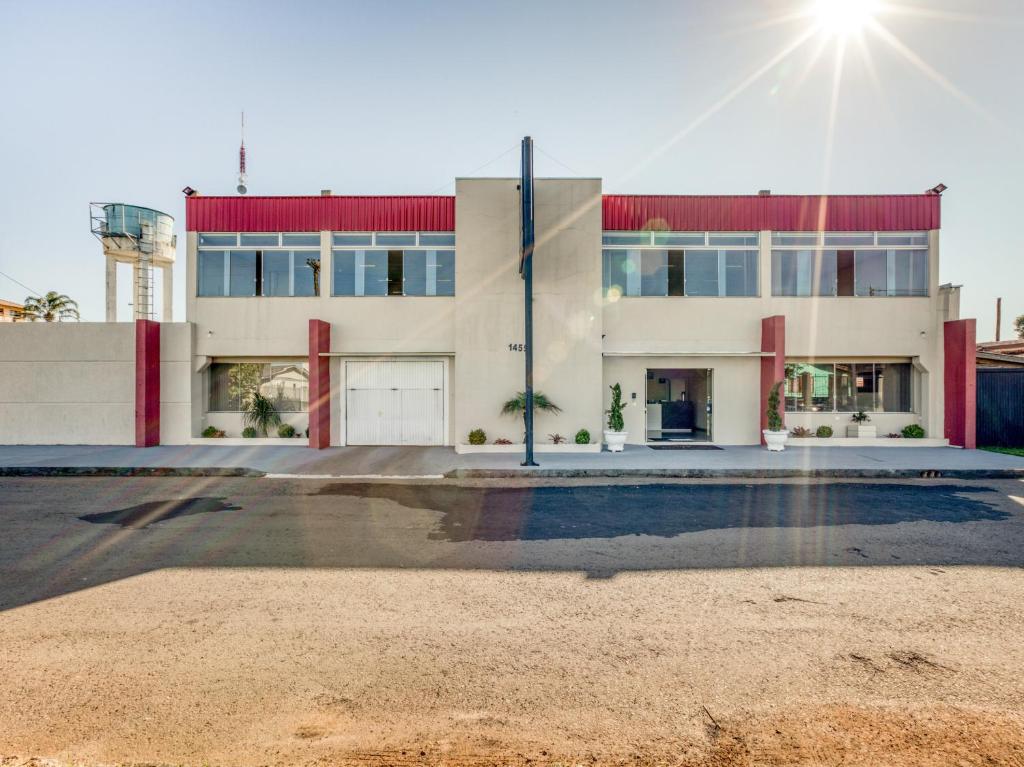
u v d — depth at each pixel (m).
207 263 15.91
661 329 15.75
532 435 12.42
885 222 15.80
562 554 6.36
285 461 13.05
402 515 8.26
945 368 15.52
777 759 2.83
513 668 3.76
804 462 12.62
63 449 14.91
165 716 3.19
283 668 3.75
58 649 4.01
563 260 14.60
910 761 2.82
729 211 15.81
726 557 6.22
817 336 15.78
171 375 15.76
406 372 15.76
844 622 4.49
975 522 7.75
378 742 2.96
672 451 14.43
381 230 15.70
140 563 5.98
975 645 4.10
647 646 4.08
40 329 15.78
